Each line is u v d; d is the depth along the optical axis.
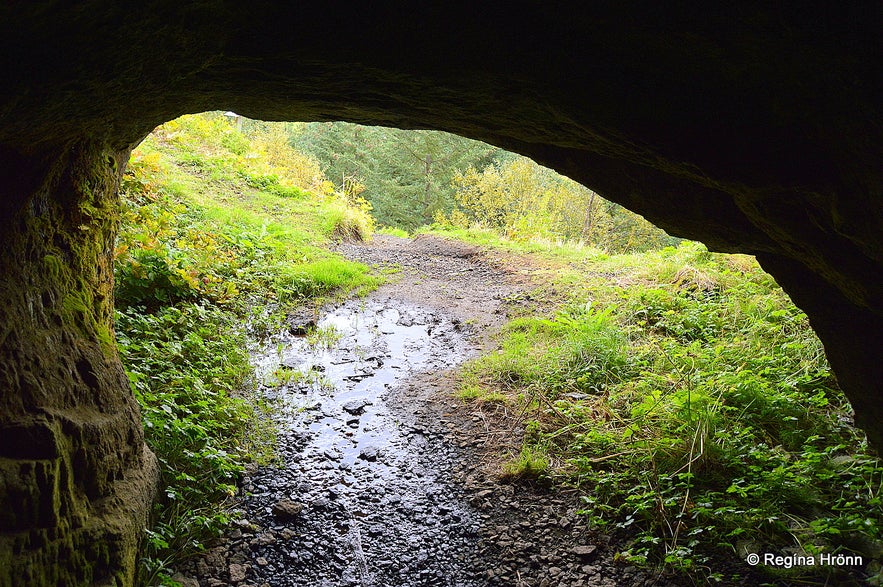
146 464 3.57
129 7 1.93
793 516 3.74
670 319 6.95
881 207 2.30
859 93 1.98
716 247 3.97
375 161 27.31
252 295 7.51
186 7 2.07
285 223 10.72
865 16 1.75
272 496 4.23
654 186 3.64
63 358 3.03
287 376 5.90
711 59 2.27
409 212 26.62
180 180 10.43
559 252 10.91
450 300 8.63
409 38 2.46
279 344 6.65
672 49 2.29
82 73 2.19
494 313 8.09
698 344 6.18
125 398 3.51
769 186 2.72
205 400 4.82
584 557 3.77
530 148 3.95
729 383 5.11
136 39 2.13
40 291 3.02
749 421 4.69
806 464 4.05
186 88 2.95
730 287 7.40
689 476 4.05
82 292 3.44
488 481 4.53
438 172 26.61
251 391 5.55
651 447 4.48
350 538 3.92
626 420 5.06
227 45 2.51
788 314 6.41
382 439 5.07
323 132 29.06
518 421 5.29
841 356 3.69
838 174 2.41
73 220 3.43
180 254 6.96
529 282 9.28
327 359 6.49
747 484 4.08
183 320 6.08
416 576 3.66
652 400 4.83
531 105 2.93
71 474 2.75
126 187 7.83
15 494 2.38
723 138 2.63
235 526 3.88
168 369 5.19
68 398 2.96
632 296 7.65
